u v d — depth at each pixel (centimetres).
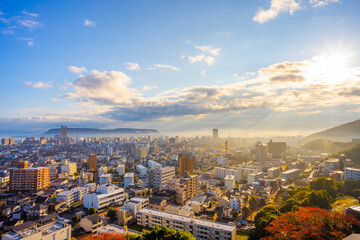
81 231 10175
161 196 15075
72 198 15775
